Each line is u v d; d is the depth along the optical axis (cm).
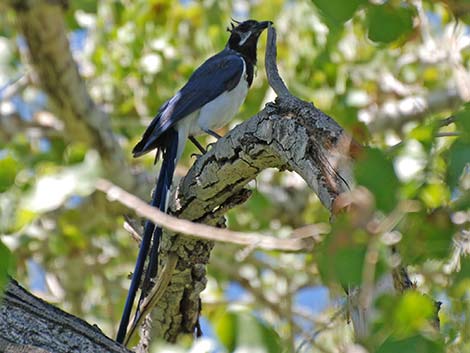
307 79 1371
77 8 1213
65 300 1420
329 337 812
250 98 1421
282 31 1397
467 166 477
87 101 1114
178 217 856
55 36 1005
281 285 1372
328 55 1343
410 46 1399
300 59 1370
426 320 443
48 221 1365
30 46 1022
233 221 1404
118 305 1385
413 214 525
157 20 1452
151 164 1415
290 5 1395
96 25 1412
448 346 456
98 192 1311
